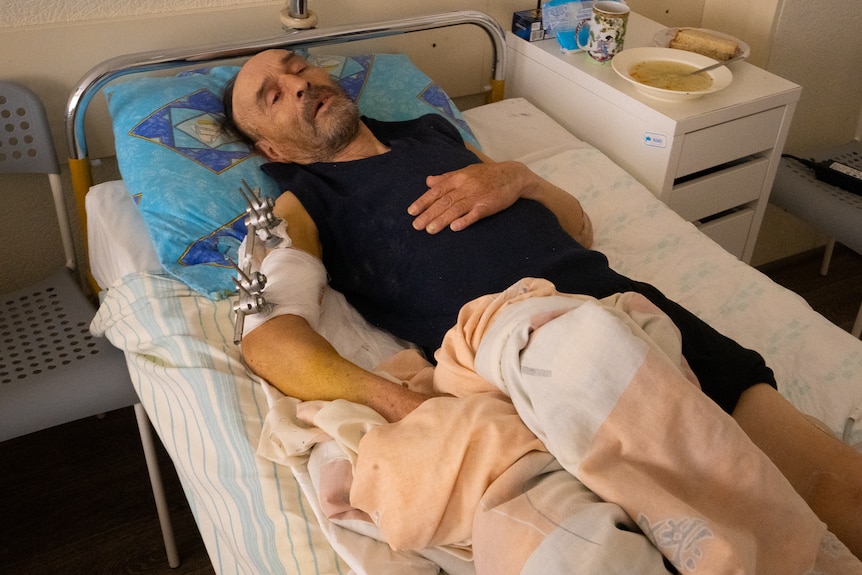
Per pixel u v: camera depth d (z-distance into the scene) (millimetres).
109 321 1447
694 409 981
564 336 1046
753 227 2162
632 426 980
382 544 1060
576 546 875
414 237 1439
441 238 1426
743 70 2041
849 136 2607
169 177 1555
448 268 1401
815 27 2301
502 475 999
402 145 1626
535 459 1015
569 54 2104
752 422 1175
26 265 1919
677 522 894
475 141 1903
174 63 1646
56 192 1717
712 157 1924
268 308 1304
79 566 1646
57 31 1692
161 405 1356
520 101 2135
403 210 1476
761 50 2285
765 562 928
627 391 993
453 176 1485
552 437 1000
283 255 1387
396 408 1205
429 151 1604
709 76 1948
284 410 1224
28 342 1529
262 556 1129
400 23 1859
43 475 1831
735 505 953
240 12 1857
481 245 1416
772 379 1220
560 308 1108
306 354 1255
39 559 1653
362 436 1127
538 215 1494
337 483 1105
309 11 1806
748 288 1563
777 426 1154
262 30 1907
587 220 1650
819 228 2098
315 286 1385
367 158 1596
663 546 896
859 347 1423
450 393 1201
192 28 1823
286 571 1080
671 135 1817
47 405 1407
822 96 2451
